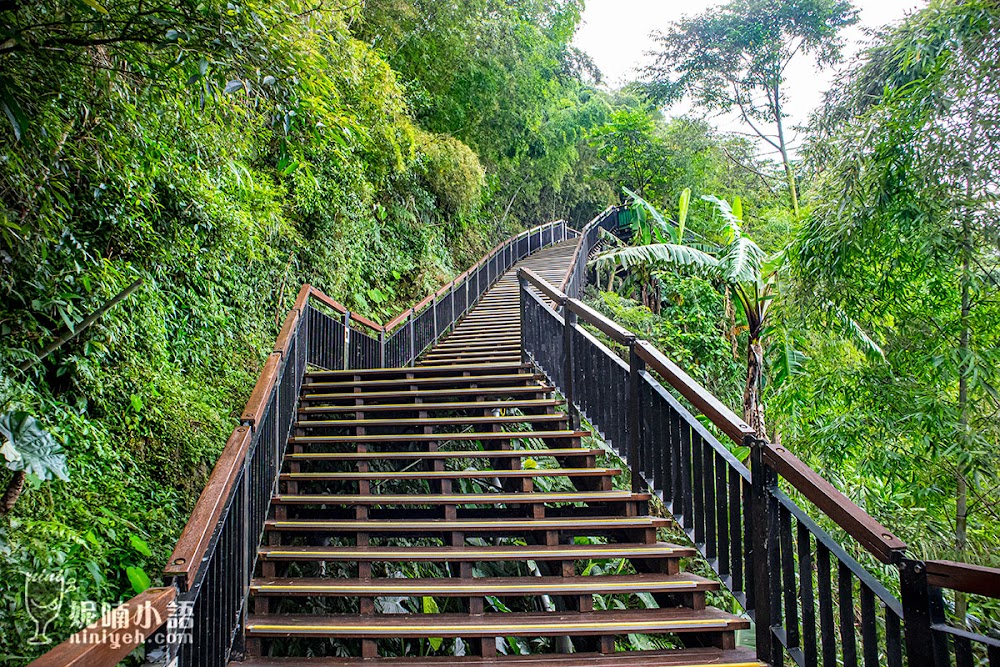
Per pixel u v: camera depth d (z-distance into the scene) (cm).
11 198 272
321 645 353
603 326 365
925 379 495
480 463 538
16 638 222
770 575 222
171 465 379
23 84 227
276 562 299
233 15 211
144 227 379
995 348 454
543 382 500
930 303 476
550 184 2114
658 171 1781
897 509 559
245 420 272
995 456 452
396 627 253
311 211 760
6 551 234
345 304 859
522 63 1425
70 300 314
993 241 394
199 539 183
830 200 461
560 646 331
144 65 254
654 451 312
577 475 362
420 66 1161
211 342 502
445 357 731
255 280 615
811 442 587
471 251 1483
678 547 307
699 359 1082
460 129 1344
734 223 837
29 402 283
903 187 415
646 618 263
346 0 546
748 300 718
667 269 1074
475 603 274
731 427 235
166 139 355
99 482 321
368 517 372
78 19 210
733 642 257
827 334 589
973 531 511
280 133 292
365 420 429
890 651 166
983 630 469
